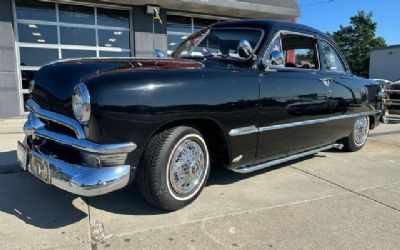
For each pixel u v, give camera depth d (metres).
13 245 2.87
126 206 3.61
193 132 3.49
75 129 3.07
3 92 9.96
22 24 10.11
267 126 4.02
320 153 6.05
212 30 4.71
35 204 3.64
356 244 2.99
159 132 3.32
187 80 3.32
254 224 3.30
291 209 3.65
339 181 4.57
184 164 3.47
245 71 3.84
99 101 2.93
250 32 4.33
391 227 3.31
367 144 6.92
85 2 10.74
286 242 3.00
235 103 3.64
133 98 3.03
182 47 4.85
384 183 4.53
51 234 3.05
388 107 10.96
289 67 4.44
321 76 4.85
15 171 4.68
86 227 3.18
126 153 3.07
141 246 2.88
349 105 5.39
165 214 3.45
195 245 2.91
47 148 3.44
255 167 4.12
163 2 11.30
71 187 3.00
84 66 3.35
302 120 4.48
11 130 7.56
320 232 3.18
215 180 4.46
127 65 3.37
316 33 5.01
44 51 10.50
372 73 37.00
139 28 11.62
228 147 3.73
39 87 3.51
